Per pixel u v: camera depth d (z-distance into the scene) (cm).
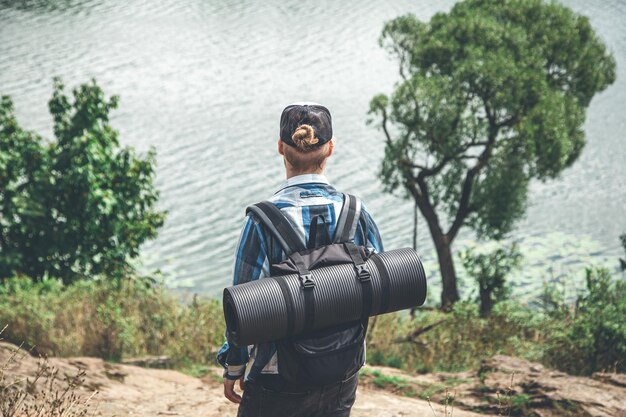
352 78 5325
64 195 1576
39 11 6931
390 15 6819
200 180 3884
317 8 7231
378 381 597
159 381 577
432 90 2105
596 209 3719
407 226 3478
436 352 866
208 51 6000
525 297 2559
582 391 502
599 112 5006
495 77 2044
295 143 218
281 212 218
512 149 2198
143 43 6147
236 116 4716
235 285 210
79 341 780
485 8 2367
